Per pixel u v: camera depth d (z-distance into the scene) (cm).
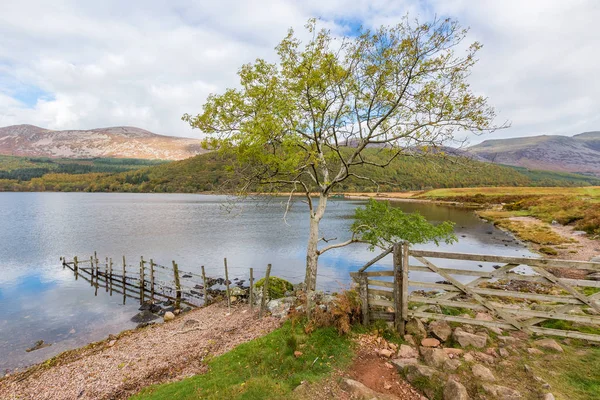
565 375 675
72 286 2538
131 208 9669
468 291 862
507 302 1379
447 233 1459
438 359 757
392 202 11881
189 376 1006
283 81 1467
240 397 704
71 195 18175
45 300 2209
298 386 723
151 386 990
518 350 780
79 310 2014
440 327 895
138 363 1211
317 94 1416
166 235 4809
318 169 1805
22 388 1116
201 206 10581
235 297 2017
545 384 641
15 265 3148
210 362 1052
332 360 833
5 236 4681
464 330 887
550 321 914
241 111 1449
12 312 1983
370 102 1434
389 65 1328
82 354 1385
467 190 14288
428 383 684
